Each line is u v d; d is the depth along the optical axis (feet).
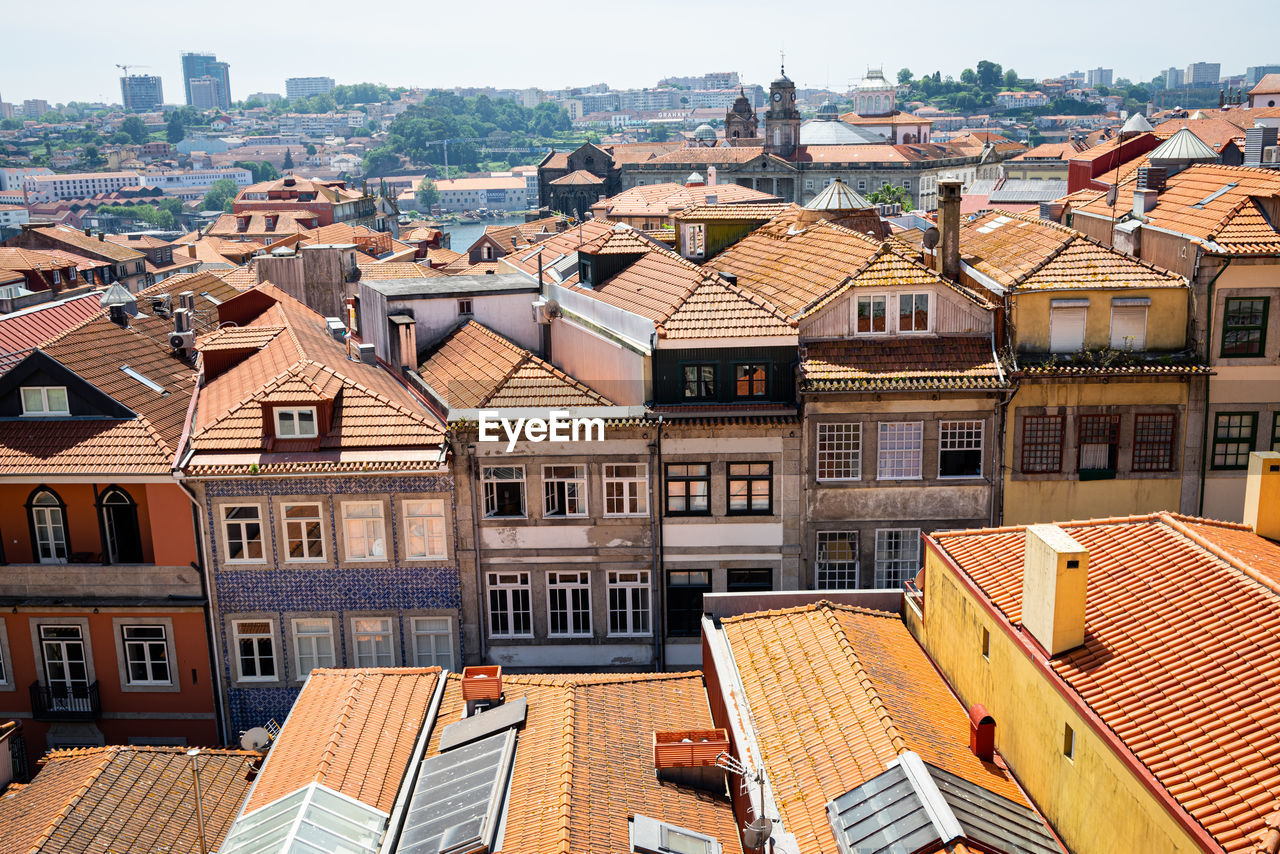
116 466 129.08
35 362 133.08
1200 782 63.62
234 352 157.58
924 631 106.73
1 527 132.67
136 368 146.51
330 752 93.81
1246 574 79.61
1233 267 132.26
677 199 358.64
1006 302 136.15
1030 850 76.18
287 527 131.95
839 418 133.90
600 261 166.61
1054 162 537.24
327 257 224.12
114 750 105.81
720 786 92.73
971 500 136.26
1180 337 136.15
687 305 138.51
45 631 133.28
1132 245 151.84
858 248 148.15
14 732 119.24
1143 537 89.71
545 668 138.31
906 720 89.86
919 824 76.54
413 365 168.14
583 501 134.72
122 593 132.87
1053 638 78.23
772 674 101.24
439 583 134.41
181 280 239.09
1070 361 134.31
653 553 135.95
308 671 135.74
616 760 93.61
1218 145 347.97
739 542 136.26
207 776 106.73
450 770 93.66
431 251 476.13
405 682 107.86
